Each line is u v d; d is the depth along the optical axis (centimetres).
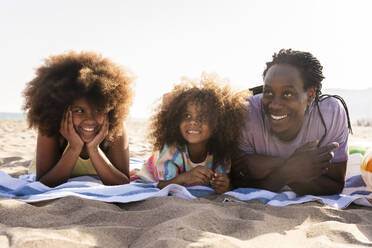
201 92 271
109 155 310
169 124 280
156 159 302
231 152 291
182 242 156
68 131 274
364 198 265
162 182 280
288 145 285
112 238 175
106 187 258
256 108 289
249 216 216
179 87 283
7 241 155
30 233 163
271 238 179
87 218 201
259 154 290
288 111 258
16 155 551
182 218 189
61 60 281
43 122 275
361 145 359
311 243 175
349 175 338
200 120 267
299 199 262
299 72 256
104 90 268
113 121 289
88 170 321
